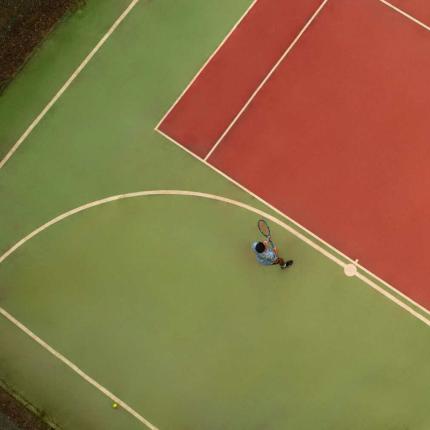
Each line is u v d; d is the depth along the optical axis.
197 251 13.91
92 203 14.45
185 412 13.14
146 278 13.92
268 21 15.07
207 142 14.50
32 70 15.50
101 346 13.66
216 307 13.59
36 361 13.70
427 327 12.89
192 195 14.22
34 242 14.38
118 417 13.25
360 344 12.99
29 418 13.24
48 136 15.02
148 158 14.57
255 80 14.74
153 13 15.53
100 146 14.80
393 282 13.17
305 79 14.58
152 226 14.16
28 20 15.52
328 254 13.50
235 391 13.12
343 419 12.70
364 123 14.10
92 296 13.95
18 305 14.07
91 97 15.16
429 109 13.99
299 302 13.37
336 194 13.77
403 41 14.53
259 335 13.33
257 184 14.09
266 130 14.38
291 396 12.93
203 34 15.23
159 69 15.15
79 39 15.55
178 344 13.50
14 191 14.75
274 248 13.33
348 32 14.75
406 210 13.47
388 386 12.73
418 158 13.73
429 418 12.45
